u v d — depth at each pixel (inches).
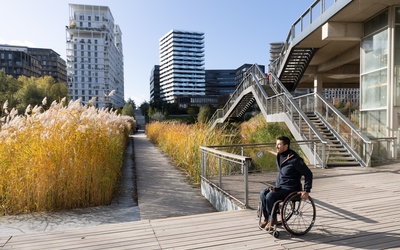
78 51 4266.7
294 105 435.2
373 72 439.5
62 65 5251.0
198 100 4426.7
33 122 256.8
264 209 149.8
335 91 1486.2
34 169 222.7
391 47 400.5
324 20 468.1
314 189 239.3
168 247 130.7
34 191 223.0
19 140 241.3
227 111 970.7
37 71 4517.7
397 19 399.5
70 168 233.0
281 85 596.4
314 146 354.6
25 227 185.2
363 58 468.4
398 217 168.4
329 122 436.5
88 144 257.0
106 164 270.2
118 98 5477.4
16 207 219.5
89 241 138.6
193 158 364.2
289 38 675.4
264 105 627.2
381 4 394.9
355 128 366.9
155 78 6624.0
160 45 6412.4
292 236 141.3
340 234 143.4
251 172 307.3
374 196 215.6
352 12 425.7
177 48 5821.9
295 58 687.7
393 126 398.0
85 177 237.3
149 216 215.0
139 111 3565.5
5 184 226.7
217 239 138.9
